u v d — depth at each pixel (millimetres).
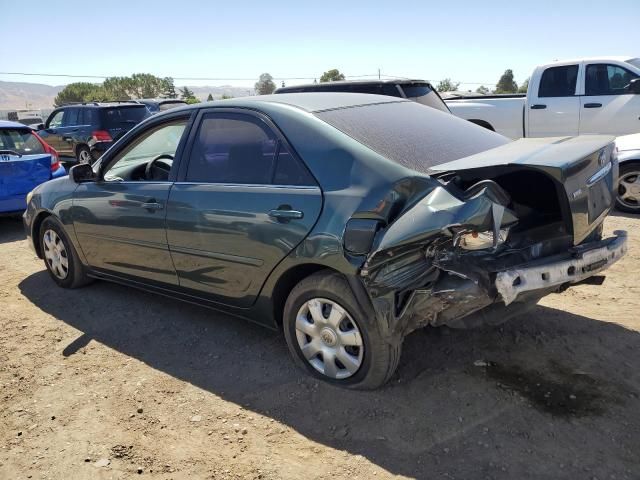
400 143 3303
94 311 4668
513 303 3230
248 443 2891
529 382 3250
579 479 2486
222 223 3523
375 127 3430
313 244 3074
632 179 7082
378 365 3068
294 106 3512
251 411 3158
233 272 3582
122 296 4965
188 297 4066
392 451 2750
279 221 3227
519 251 2988
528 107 9633
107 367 3738
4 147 7633
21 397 3416
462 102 10500
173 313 4543
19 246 6996
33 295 5129
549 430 2816
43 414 3227
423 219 2732
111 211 4336
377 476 2592
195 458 2797
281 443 2873
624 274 4891
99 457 2832
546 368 3391
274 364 3641
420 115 3939
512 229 3057
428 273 2801
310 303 3270
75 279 5074
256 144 3514
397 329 2912
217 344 3975
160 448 2885
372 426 2941
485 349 3650
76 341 4145
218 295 3791
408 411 3039
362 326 3035
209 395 3342
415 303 2824
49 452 2891
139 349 3973
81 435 3018
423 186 2918
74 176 4453
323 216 3045
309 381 3391
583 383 3207
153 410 3217
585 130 9172
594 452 2646
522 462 2609
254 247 3381
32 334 4293
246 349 3871
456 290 2729
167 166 4637
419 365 3500
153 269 4188
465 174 3004
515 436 2789
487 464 2611
